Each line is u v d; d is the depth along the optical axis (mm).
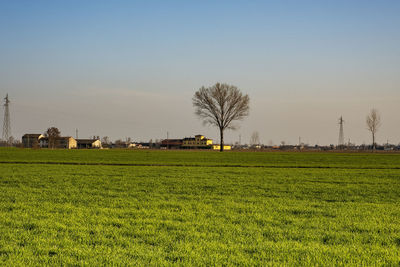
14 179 26906
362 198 19234
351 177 31406
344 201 18297
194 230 11000
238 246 9188
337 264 7871
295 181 27594
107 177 29188
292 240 10070
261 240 9875
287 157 71500
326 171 37969
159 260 7879
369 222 12578
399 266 7797
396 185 25406
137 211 14125
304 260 8102
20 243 9336
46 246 9000
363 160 62219
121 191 21062
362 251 8867
